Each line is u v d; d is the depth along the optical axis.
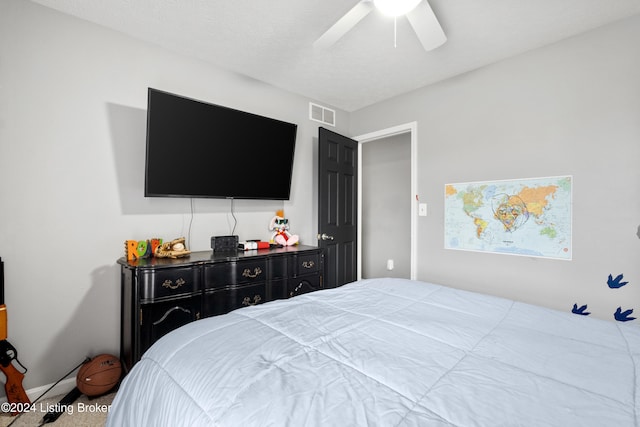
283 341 0.98
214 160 2.40
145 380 0.93
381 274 4.38
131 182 2.18
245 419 0.64
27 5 1.82
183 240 2.24
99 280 2.05
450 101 2.79
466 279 2.69
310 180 3.29
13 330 1.79
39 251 1.86
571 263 2.17
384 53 2.38
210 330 1.07
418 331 1.07
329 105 3.47
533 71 2.33
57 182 1.92
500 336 1.03
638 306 1.93
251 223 2.82
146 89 2.24
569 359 0.87
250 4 1.84
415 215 3.03
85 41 2.01
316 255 2.68
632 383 0.75
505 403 0.67
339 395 0.70
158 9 1.90
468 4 1.82
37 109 1.85
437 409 0.65
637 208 1.93
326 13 1.93
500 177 2.49
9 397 1.68
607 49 2.03
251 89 2.80
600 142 2.05
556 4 1.83
